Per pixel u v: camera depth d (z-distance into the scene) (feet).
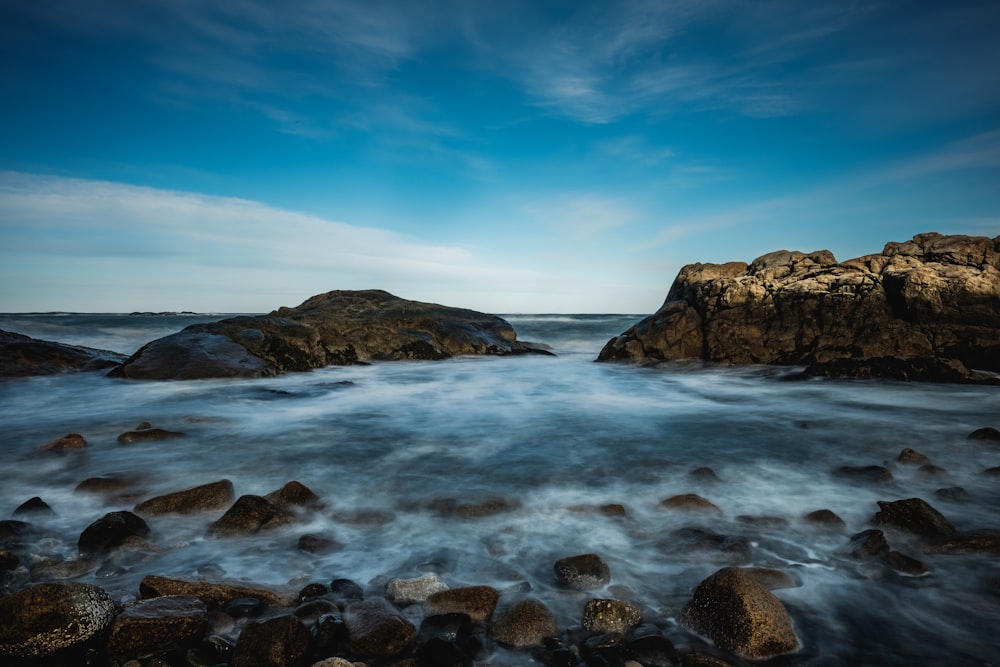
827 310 52.01
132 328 113.50
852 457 24.29
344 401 39.50
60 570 13.52
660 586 13.14
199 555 14.69
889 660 10.28
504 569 13.99
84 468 22.44
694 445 26.53
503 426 30.94
